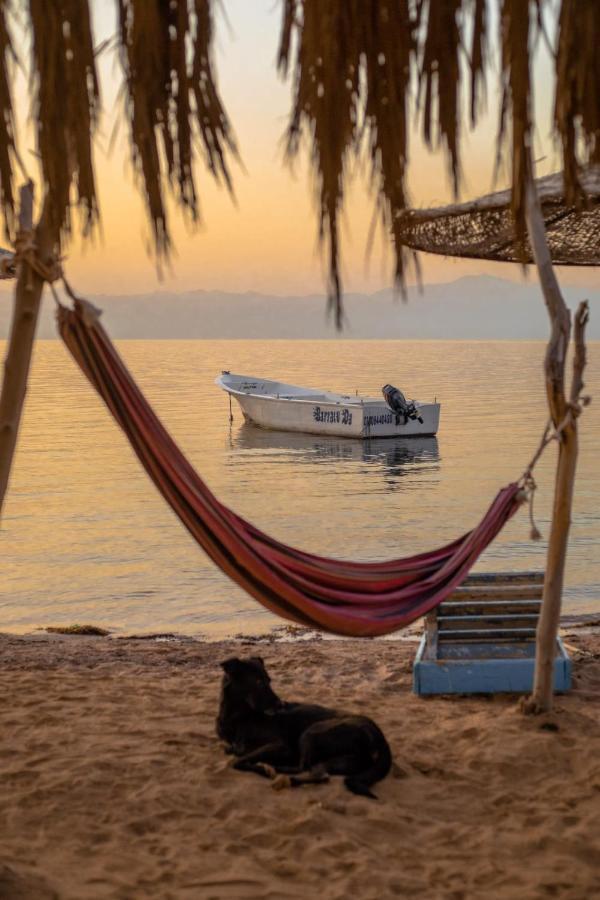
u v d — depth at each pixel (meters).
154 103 2.83
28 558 20.34
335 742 5.46
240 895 4.23
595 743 6.08
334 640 11.41
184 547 21.33
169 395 87.25
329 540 22.89
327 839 4.75
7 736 6.36
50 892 4.16
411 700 7.35
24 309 3.86
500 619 7.64
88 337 4.56
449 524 24.83
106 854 4.63
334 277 2.61
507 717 6.59
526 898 4.23
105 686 7.76
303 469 36.56
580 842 4.75
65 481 33.78
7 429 3.91
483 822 5.05
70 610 15.75
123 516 26.17
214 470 36.56
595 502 27.19
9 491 31.42
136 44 2.77
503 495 6.37
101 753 5.95
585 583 16.89
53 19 2.70
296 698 7.50
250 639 12.80
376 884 4.34
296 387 54.28
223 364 171.75
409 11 2.67
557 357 6.26
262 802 5.16
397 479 33.56
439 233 5.79
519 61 2.61
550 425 6.37
